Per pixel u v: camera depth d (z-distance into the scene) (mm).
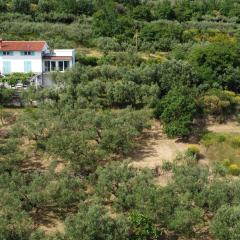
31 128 61844
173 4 135125
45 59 84750
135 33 109062
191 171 49156
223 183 47219
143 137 68250
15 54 83250
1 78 78875
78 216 42188
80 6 124062
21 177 48438
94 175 51562
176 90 72250
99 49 101062
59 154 55875
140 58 91375
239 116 73188
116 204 47156
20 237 41188
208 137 66625
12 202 43938
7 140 60688
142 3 135375
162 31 107125
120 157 61688
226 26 119000
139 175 48844
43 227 46594
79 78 77500
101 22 110625
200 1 139250
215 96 73500
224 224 41875
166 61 81438
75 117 64375
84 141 57656
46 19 119250
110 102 74250
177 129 66250
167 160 60219
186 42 105000
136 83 77312
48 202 47688
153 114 71750
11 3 125875
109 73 79188
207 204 45688
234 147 64750
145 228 42625
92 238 40062
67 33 106625
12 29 106875
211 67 81375
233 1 141375
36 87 75438
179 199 44844
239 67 83375
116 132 60656
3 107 73875
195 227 45875
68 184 48188
